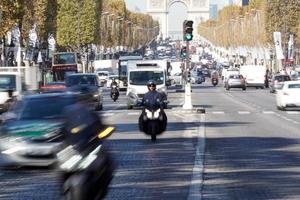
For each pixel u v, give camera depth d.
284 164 44.03
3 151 40.78
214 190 34.66
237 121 84.06
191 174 40.16
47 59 198.00
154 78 112.19
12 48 159.00
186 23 96.69
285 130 70.50
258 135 64.94
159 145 56.88
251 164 44.25
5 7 111.44
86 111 24.94
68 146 23.11
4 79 87.62
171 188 35.47
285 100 106.19
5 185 37.06
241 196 32.88
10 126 41.66
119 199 32.34
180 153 50.84
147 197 32.88
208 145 56.28
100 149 24.19
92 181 23.11
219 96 162.25
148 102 60.78
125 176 39.56
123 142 59.69
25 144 40.34
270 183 36.59
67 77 116.50
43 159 40.31
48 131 40.50
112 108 117.81
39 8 167.00
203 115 95.44
